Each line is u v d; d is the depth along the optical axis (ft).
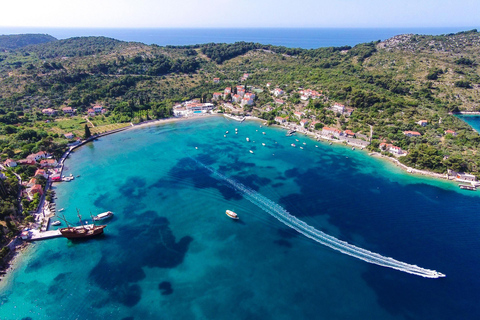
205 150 558.56
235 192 408.46
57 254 288.51
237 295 246.88
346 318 226.99
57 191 400.47
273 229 333.01
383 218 354.54
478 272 272.92
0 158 451.12
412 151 495.82
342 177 458.91
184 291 249.96
